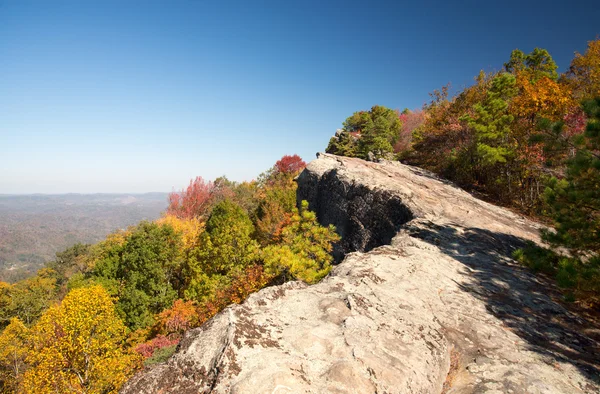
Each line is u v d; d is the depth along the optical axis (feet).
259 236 94.22
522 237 35.63
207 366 9.52
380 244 48.62
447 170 81.20
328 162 80.43
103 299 62.13
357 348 10.78
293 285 16.22
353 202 57.31
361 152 125.49
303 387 8.58
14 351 84.74
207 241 78.43
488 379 11.56
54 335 58.13
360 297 15.21
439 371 11.51
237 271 62.75
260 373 8.79
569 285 18.37
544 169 49.49
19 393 79.15
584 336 16.20
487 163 62.54
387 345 11.63
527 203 56.80
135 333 72.38
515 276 24.00
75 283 84.02
